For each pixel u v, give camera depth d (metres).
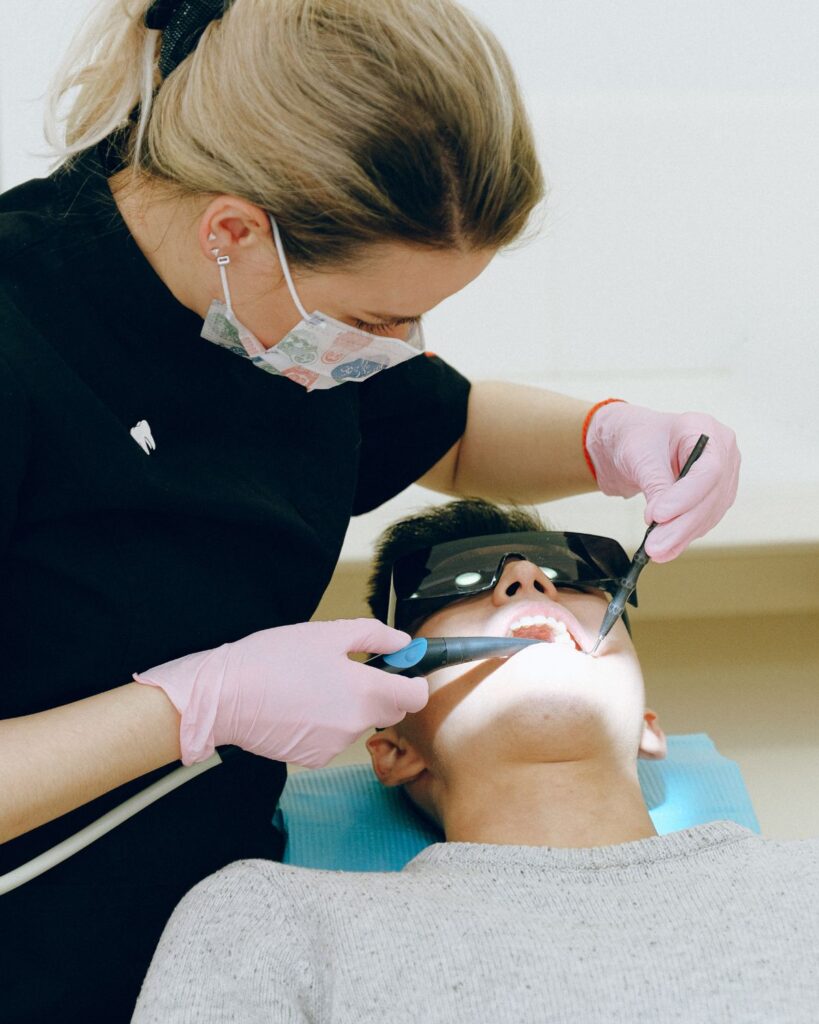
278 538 1.21
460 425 1.60
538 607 1.37
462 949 1.05
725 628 2.18
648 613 2.20
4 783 0.95
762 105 2.16
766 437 2.11
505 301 2.19
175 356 1.11
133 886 1.20
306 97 0.87
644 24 2.13
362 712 1.15
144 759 1.06
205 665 1.12
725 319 2.17
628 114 2.15
